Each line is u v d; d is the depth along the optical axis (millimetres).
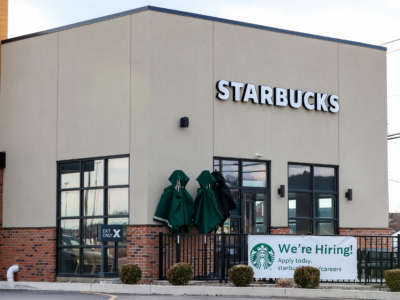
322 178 27047
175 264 21438
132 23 23688
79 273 24625
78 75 25016
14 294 20359
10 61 27047
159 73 23297
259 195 25344
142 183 22938
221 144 24469
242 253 24484
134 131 23344
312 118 26812
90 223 24500
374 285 21609
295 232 26109
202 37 24312
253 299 19047
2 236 26734
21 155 26469
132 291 20906
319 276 20578
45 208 25641
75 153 24938
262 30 25766
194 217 23047
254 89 25250
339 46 27766
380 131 28625
